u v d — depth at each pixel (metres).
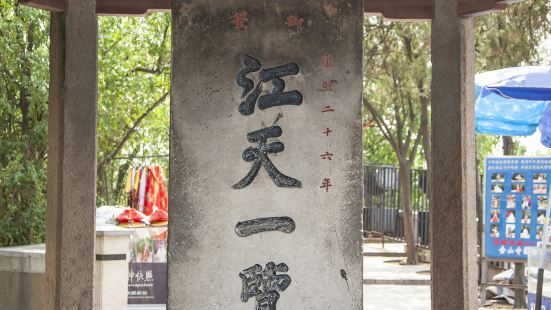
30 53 12.92
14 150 13.12
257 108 6.73
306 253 6.66
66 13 7.25
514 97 10.24
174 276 6.66
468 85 7.29
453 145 7.21
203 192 6.69
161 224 11.52
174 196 6.69
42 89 12.89
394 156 32.62
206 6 6.77
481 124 11.84
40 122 13.09
